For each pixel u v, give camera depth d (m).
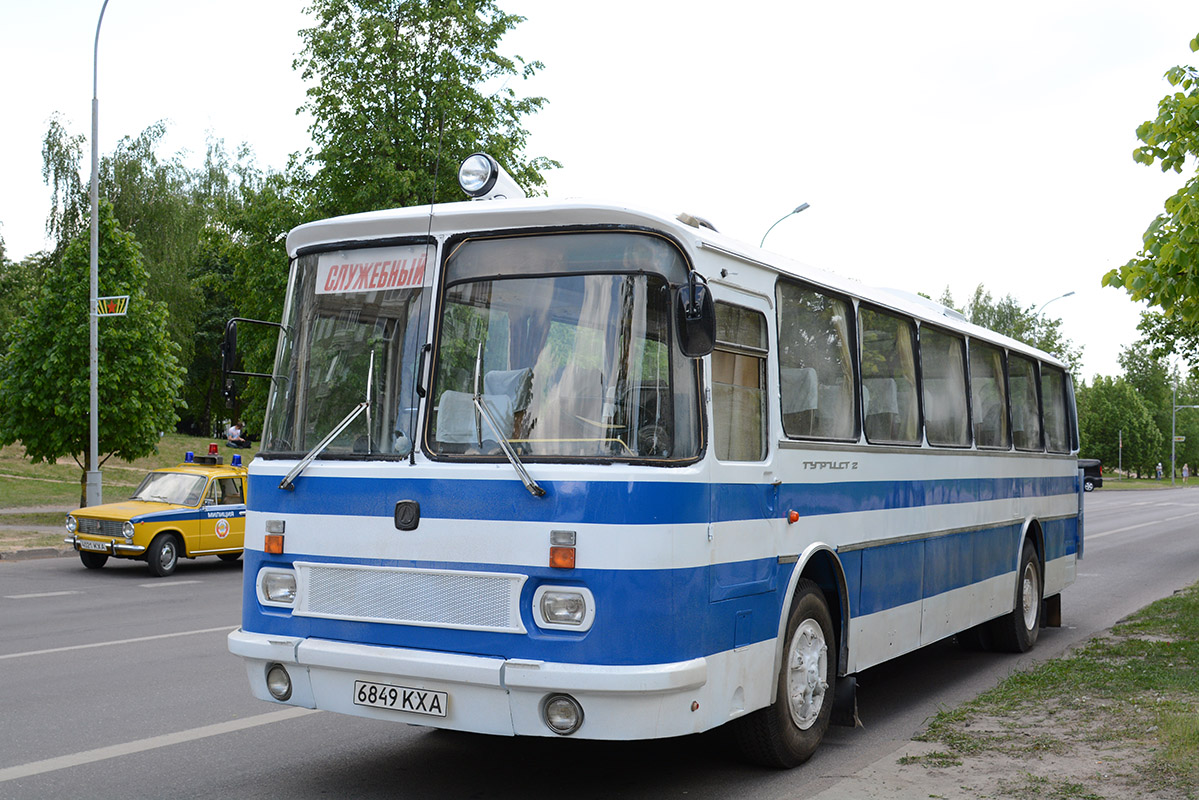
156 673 9.28
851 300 7.64
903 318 8.59
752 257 6.23
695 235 5.55
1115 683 8.44
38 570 18.09
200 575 17.73
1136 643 10.48
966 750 6.60
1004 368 11.00
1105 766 6.18
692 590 5.40
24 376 24.17
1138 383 129.62
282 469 5.94
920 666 10.34
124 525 17.31
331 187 25.41
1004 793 5.75
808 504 6.74
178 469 19.12
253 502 6.06
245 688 8.71
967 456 9.69
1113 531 31.34
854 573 7.37
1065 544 12.80
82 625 12.12
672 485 5.31
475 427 5.50
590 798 5.97
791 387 6.68
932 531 8.82
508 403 5.47
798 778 6.40
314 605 5.77
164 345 25.52
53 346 24.28
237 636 5.93
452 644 5.36
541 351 5.49
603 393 5.34
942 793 5.78
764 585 6.15
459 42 24.94
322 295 6.13
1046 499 12.08
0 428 24.44
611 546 5.15
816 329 7.12
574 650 5.14
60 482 34.69
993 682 9.54
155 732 7.27
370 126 24.77
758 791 6.12
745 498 5.96
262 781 6.20
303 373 6.12
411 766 6.56
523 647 5.22
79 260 24.59
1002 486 10.63
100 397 24.36
